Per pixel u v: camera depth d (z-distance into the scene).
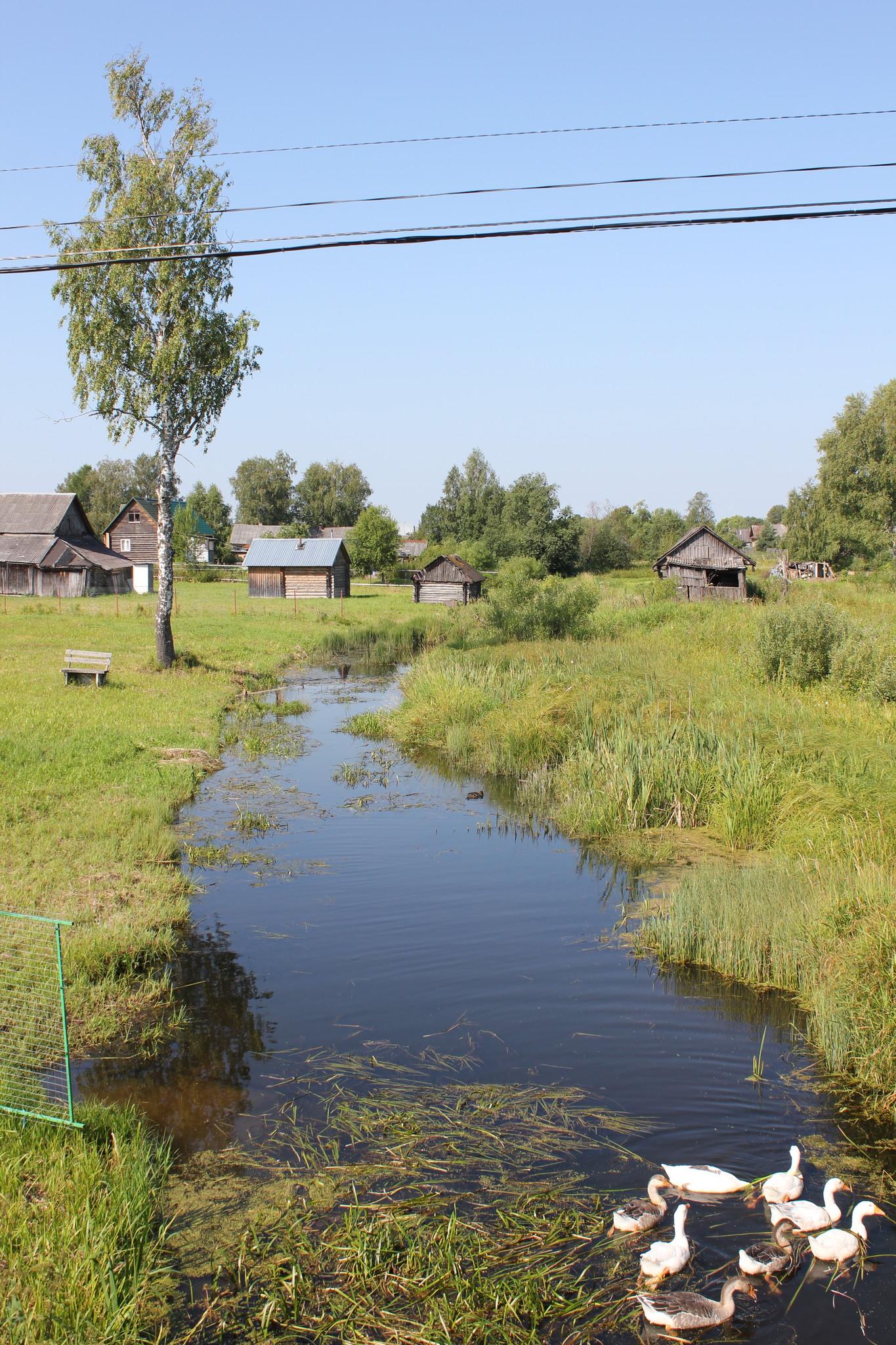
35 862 11.35
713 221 7.76
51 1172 5.75
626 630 33.88
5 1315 4.73
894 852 11.22
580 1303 5.03
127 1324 4.81
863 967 7.95
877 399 76.31
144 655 29.00
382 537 84.88
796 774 14.10
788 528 90.25
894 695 18.61
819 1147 6.43
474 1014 8.33
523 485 93.44
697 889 10.57
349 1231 5.52
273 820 14.48
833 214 7.56
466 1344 4.79
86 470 113.88
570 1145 6.36
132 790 14.82
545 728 18.58
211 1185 5.97
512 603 36.44
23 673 24.83
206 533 96.50
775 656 21.58
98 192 23.22
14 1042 7.50
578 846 13.47
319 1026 8.09
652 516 136.38
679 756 15.30
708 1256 5.39
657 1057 7.59
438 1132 6.52
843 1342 4.83
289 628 42.31
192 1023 8.13
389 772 17.95
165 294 23.11
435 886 11.75
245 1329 4.87
